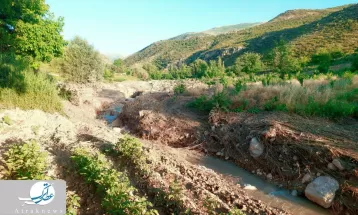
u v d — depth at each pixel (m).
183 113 11.82
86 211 5.14
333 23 65.19
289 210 6.16
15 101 9.64
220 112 10.63
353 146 7.07
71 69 22.73
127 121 12.88
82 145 7.48
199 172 7.26
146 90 22.59
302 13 126.94
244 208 5.86
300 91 11.02
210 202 5.46
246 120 9.54
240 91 12.47
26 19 12.83
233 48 89.50
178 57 128.38
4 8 12.05
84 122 10.98
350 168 6.40
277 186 7.21
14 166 5.28
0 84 9.94
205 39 145.75
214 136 9.75
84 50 23.81
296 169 7.23
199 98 12.62
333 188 6.24
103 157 6.59
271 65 38.53
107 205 4.78
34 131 8.23
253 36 103.50
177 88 16.44
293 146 7.54
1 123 8.18
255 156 8.20
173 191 5.56
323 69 25.91
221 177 7.60
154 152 7.98
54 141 7.78
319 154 7.03
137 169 6.59
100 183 5.14
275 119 9.04
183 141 10.27
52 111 10.42
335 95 11.05
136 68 58.41
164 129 10.88
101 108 16.50
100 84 23.72
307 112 9.67
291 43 62.09
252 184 7.39
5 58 11.73
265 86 13.00
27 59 13.12
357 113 9.51
